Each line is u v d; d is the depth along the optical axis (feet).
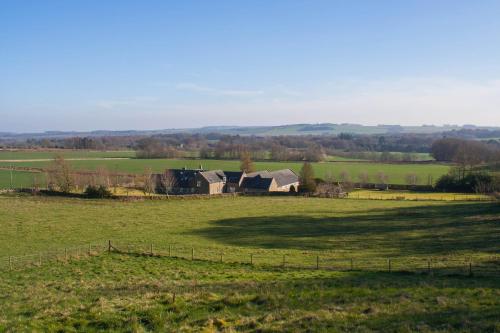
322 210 244.22
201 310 64.75
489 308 62.69
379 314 61.41
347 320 58.95
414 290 76.18
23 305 74.33
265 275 99.35
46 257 126.00
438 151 572.10
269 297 70.74
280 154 599.98
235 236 172.76
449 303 66.13
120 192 321.52
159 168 472.44
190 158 594.65
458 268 103.86
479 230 166.20
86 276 105.19
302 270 107.55
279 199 296.92
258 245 153.17
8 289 92.27
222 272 105.91
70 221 203.51
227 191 367.25
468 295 71.72
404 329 54.54
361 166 514.27
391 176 424.46
